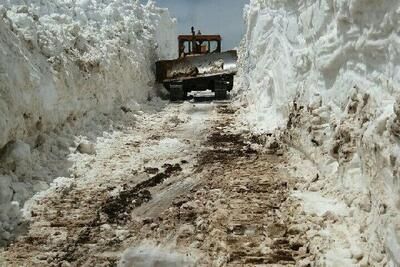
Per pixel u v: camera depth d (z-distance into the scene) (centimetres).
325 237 433
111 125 995
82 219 520
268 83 1073
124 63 1245
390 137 380
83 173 683
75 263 425
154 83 1702
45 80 724
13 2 873
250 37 1391
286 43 954
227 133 1010
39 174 618
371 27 495
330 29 664
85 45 998
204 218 519
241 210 533
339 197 516
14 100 604
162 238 476
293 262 417
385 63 460
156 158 792
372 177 425
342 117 566
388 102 427
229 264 416
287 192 581
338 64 626
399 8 416
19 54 671
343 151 525
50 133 741
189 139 955
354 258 395
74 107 840
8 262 421
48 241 463
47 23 916
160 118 1218
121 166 732
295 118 775
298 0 863
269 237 463
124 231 491
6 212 496
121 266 422
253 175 671
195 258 434
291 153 766
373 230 402
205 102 1588
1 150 579
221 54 1717
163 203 578
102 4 1455
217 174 688
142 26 1739
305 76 795
